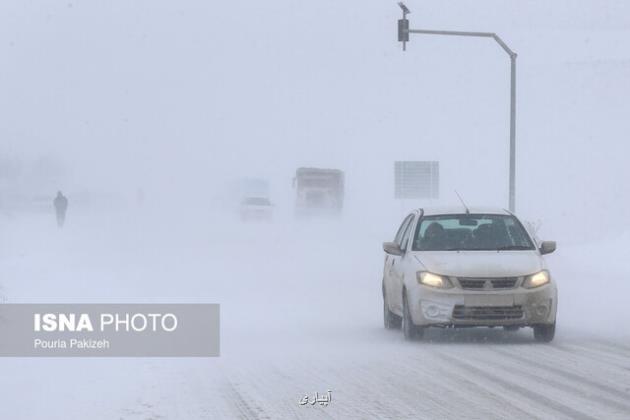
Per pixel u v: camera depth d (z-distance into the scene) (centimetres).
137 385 2025
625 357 2373
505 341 2705
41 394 1923
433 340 2741
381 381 2052
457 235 2784
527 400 1819
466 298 2552
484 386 1975
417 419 1661
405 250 2809
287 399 1856
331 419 1666
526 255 2681
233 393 1925
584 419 1647
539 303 2564
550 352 2470
